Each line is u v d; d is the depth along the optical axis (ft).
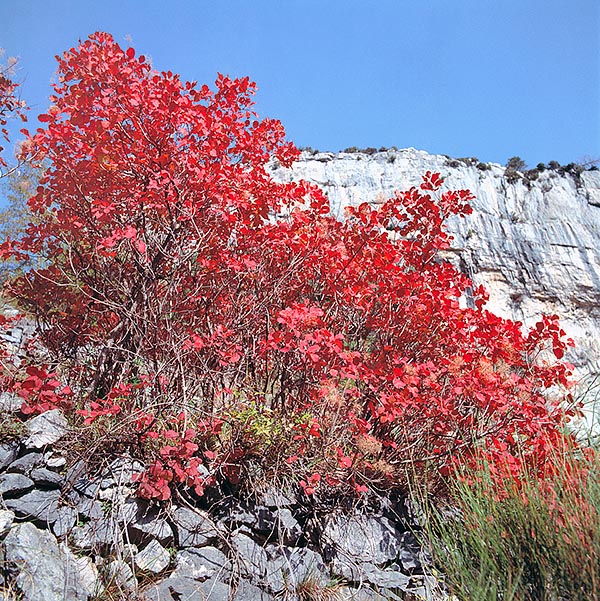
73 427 9.80
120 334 11.61
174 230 11.62
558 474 9.25
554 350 12.81
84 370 11.82
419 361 13.28
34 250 12.85
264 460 10.60
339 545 10.52
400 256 14.16
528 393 11.72
